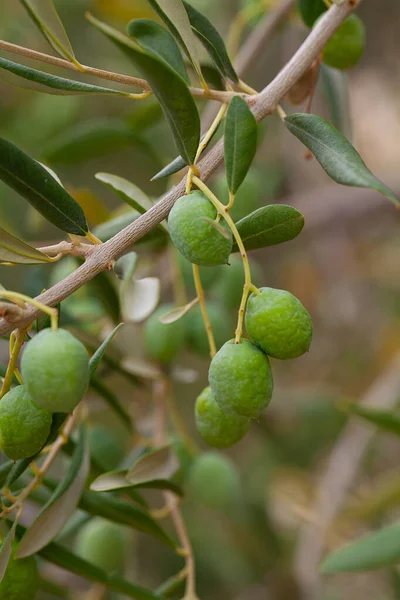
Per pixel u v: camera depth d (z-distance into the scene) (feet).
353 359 4.15
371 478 3.76
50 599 2.80
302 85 1.94
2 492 1.67
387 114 4.32
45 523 1.69
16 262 1.56
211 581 3.41
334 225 3.75
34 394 1.43
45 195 1.56
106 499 1.82
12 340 1.54
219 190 2.13
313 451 3.39
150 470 1.78
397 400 3.48
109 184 1.78
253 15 2.48
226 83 1.69
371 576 3.39
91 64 3.60
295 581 3.25
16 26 3.37
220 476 2.18
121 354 2.16
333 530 3.16
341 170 1.55
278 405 3.09
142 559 3.49
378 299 4.26
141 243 1.78
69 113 3.53
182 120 1.52
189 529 3.43
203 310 1.74
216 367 1.53
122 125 2.36
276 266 4.26
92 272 1.56
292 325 1.53
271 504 3.53
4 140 1.53
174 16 1.62
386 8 3.98
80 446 1.77
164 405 2.20
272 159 3.88
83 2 3.63
